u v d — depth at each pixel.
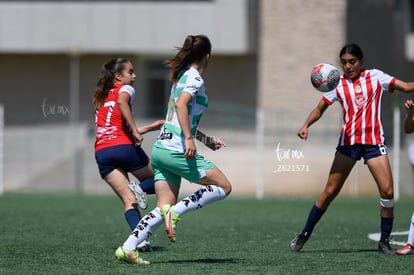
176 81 18.56
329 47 73.25
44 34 75.69
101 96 21.84
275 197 51.31
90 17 75.25
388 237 21.81
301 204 44.47
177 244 24.22
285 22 74.06
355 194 53.88
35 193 54.69
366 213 38.03
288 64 74.19
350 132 21.05
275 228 30.03
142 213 38.12
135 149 21.75
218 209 40.62
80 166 63.84
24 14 75.56
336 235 27.36
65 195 51.91
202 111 18.58
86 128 71.94
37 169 65.44
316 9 73.38
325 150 64.69
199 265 18.91
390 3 84.69
